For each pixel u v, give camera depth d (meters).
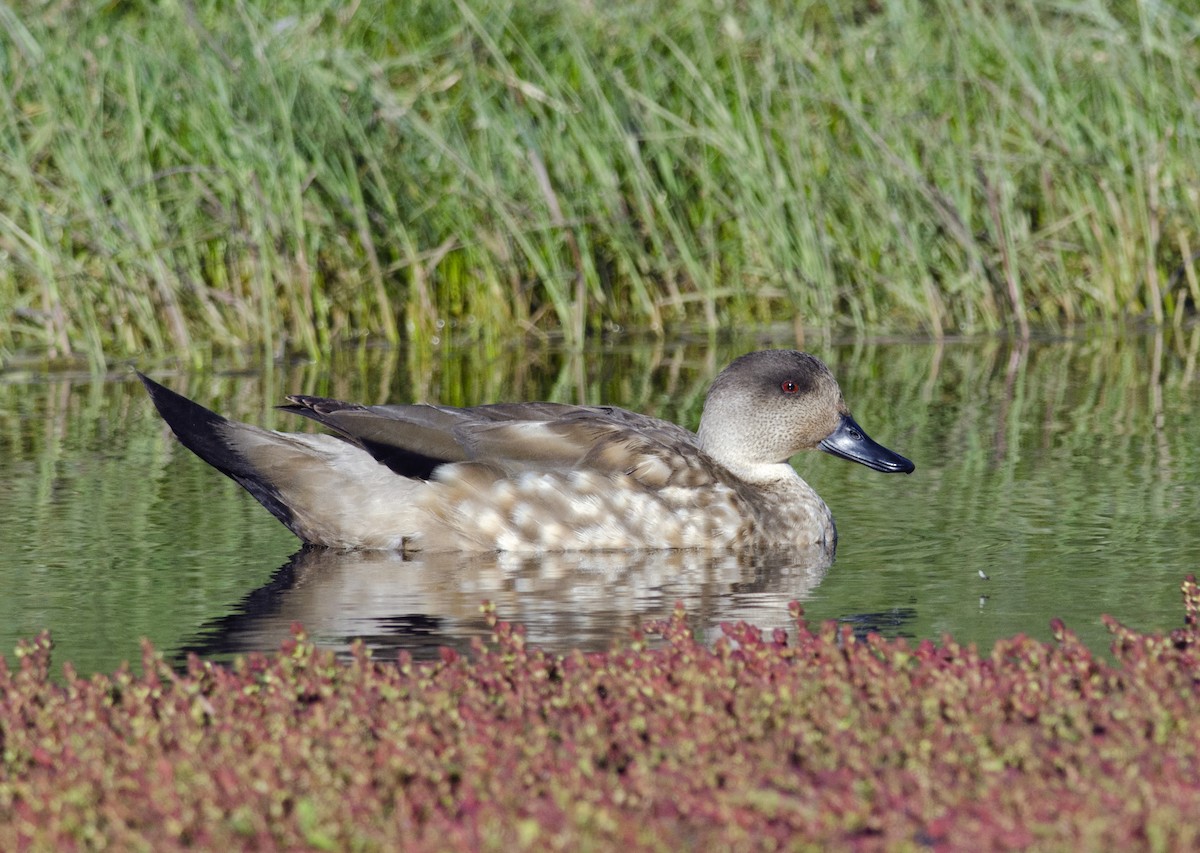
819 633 9.09
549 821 6.24
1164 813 6.02
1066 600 9.88
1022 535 11.60
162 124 19.33
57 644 9.16
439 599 10.26
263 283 19.12
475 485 11.82
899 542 11.60
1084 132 21.44
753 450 12.53
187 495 13.09
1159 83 21.45
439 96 20.48
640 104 20.56
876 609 9.84
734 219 21.33
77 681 7.71
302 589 10.49
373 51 20.48
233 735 7.03
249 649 9.05
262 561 11.23
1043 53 20.84
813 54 20.88
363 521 11.74
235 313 20.05
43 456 14.41
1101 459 14.03
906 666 7.68
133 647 9.09
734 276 21.09
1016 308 20.83
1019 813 6.33
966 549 11.29
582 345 20.25
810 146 21.08
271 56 19.22
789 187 20.41
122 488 13.29
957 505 12.59
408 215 20.36
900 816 6.26
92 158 18.64
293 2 20.22
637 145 20.58
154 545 11.56
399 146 20.22
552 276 20.16
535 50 20.58
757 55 21.22
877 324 21.33
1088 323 21.55
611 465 12.05
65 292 19.30
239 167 19.22
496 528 11.81
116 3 20.02
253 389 17.50
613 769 6.86
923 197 20.83
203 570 10.93
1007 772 6.68
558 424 12.16
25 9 18.95
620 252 20.56
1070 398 16.84
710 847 6.10
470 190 20.17
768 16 20.50
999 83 21.53
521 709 7.34
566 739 6.98
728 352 19.81
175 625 9.55
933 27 21.89
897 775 6.56
